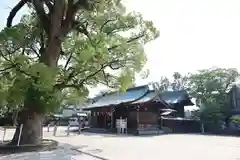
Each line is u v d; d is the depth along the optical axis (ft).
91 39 43.45
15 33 37.99
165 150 46.44
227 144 58.95
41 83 37.78
